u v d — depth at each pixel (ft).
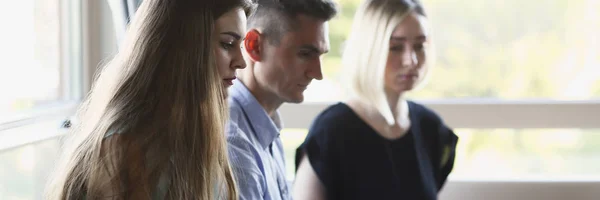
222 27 3.80
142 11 3.79
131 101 3.63
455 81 8.85
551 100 8.82
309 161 6.62
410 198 6.70
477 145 8.84
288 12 5.12
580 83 8.82
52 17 7.28
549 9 8.77
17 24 6.62
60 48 7.44
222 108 3.84
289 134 8.79
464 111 8.79
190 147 3.63
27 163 6.65
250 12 4.13
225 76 3.89
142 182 3.53
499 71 8.84
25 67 6.77
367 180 6.63
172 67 3.65
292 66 5.17
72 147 3.79
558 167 8.80
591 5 8.73
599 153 8.77
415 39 6.82
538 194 8.70
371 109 6.73
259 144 5.06
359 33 6.77
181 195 3.58
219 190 3.85
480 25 8.78
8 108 6.48
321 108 8.77
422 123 7.06
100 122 3.64
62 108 7.23
